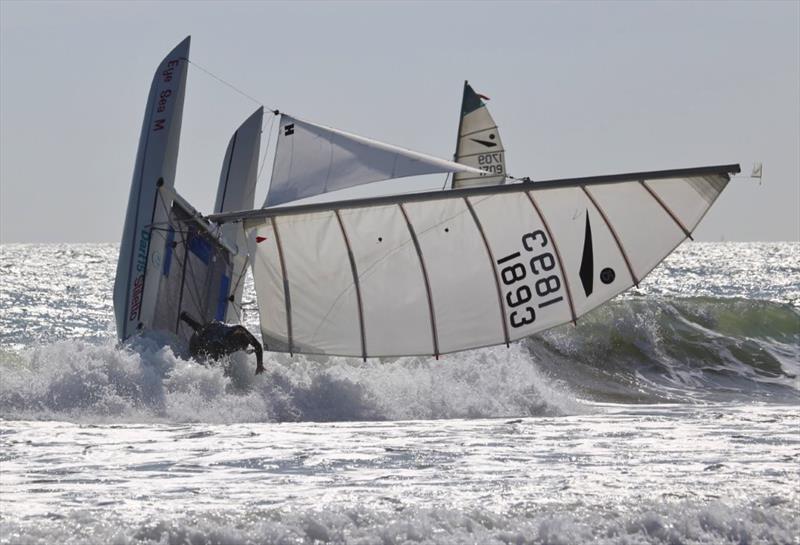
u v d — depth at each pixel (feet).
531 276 169.89
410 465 111.96
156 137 178.40
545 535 78.02
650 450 122.72
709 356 257.34
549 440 131.03
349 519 79.51
